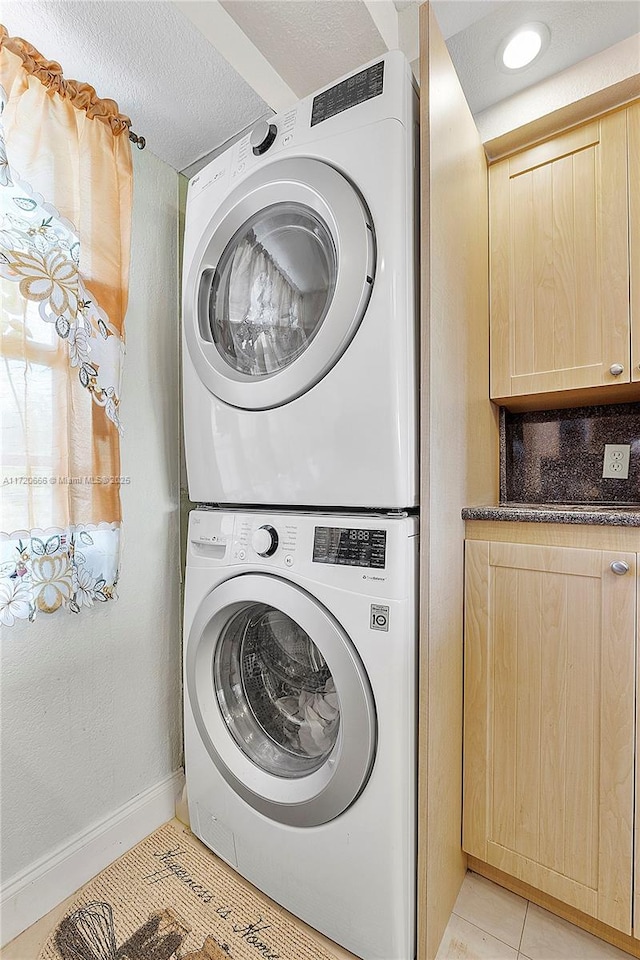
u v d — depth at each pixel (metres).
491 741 1.21
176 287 1.71
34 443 1.16
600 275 1.39
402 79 0.99
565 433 1.69
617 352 1.36
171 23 1.22
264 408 1.14
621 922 1.03
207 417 1.28
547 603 1.13
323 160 1.05
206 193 1.32
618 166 1.37
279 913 1.17
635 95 1.34
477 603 1.23
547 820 1.13
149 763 1.52
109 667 1.41
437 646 1.04
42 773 1.23
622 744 1.03
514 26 1.33
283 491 1.12
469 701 1.24
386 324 0.95
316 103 1.09
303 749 1.18
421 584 0.99
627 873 1.03
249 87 1.44
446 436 1.11
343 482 1.02
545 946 1.09
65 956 1.08
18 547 1.13
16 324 1.13
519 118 1.47
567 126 1.45
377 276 0.96
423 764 0.98
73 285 1.24
